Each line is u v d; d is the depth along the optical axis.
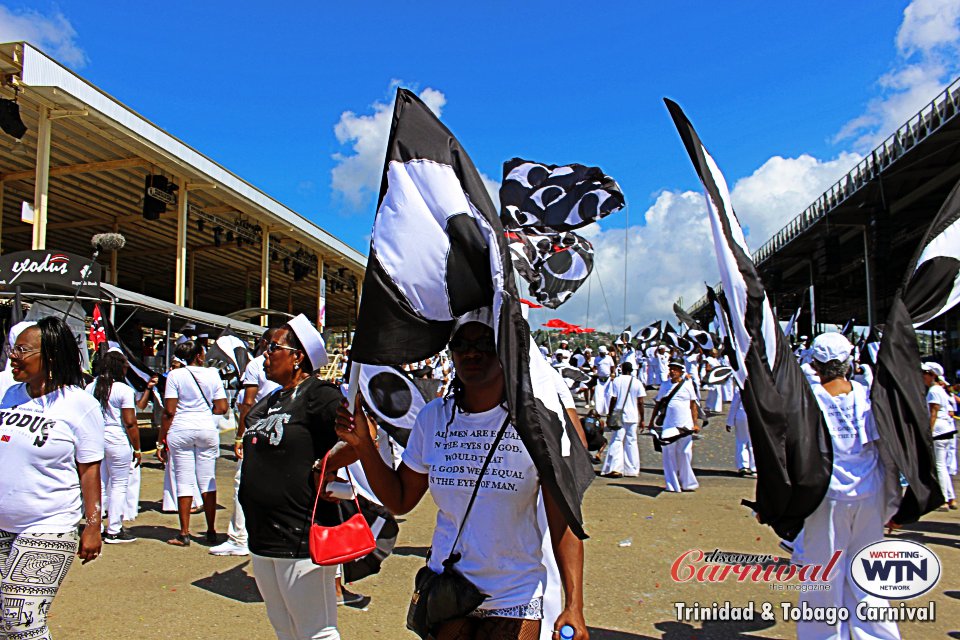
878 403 3.70
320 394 3.26
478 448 2.50
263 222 23.39
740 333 3.54
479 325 2.53
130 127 15.30
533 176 6.12
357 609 4.86
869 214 32.31
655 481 10.64
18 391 3.32
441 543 2.54
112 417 6.53
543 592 2.47
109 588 5.20
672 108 3.26
